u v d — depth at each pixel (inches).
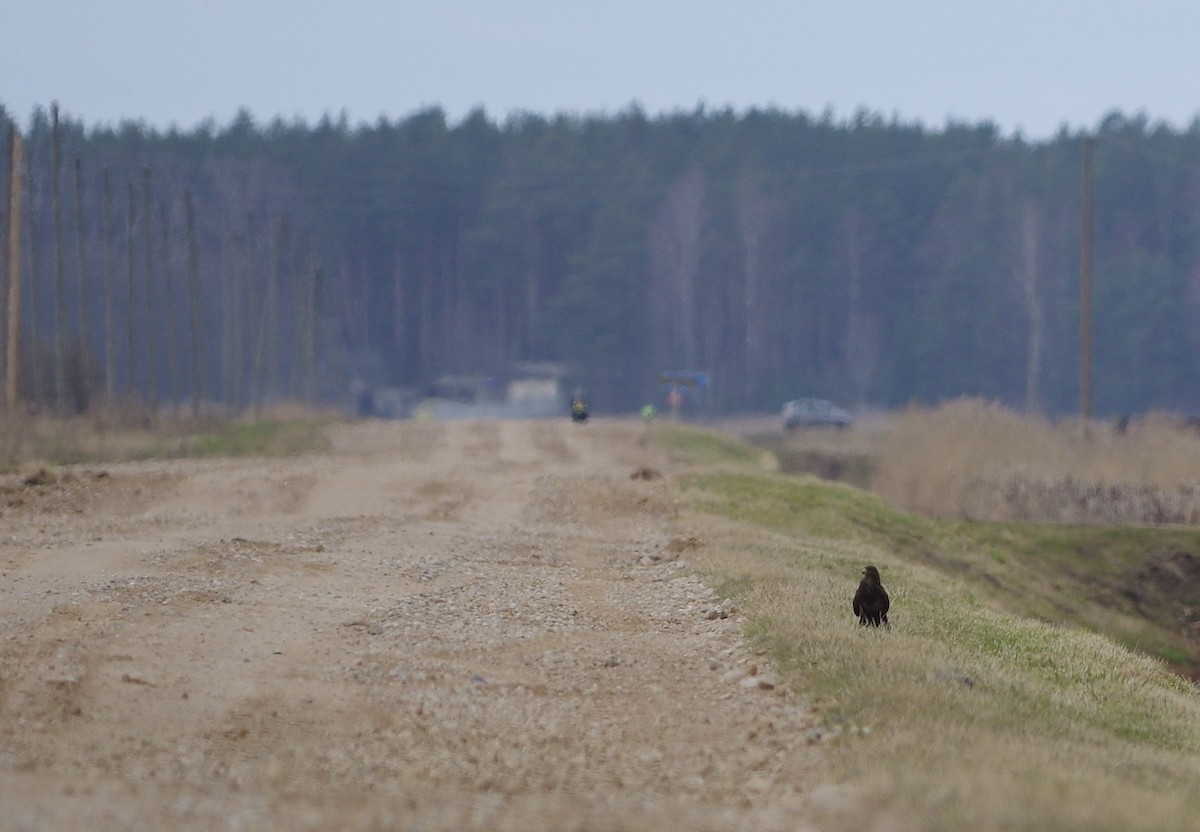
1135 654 3230.8
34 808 1248.2
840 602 2760.8
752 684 1983.3
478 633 2410.2
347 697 1860.2
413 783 1434.5
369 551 3476.9
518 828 1250.6
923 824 1226.6
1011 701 1983.3
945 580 4104.3
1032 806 1239.5
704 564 3336.6
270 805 1307.8
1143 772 1662.2
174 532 3774.6
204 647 2142.0
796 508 5172.2
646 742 1686.8
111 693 1811.0
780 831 1278.3
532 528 4259.4
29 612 2383.1
